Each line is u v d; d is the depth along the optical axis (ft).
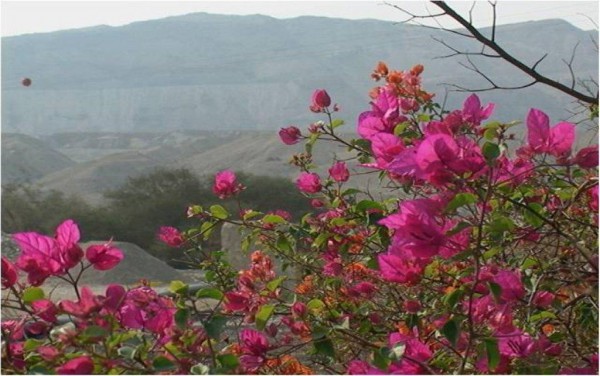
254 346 7.88
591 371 7.61
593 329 8.54
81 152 230.07
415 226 6.94
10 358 7.13
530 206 7.88
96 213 82.43
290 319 8.74
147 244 81.00
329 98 10.89
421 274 7.43
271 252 12.09
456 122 8.70
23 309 7.02
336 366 9.99
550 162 8.73
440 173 6.86
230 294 8.63
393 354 6.97
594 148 7.91
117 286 7.04
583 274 8.13
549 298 7.81
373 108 9.37
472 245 7.55
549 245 8.98
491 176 6.81
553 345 7.72
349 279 10.80
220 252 12.01
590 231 9.05
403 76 11.81
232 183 12.73
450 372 7.67
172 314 6.97
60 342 6.58
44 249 6.91
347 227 11.15
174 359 6.70
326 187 11.88
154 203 81.97
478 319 7.50
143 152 196.13
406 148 7.83
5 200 84.53
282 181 74.90
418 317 8.42
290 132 11.04
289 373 8.53
